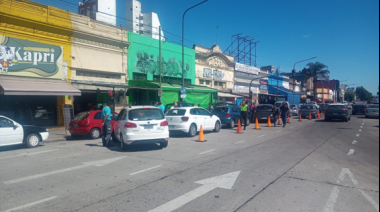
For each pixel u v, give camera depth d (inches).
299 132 664.4
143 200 210.7
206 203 204.2
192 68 1163.9
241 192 227.8
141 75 938.1
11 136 432.5
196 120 591.5
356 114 1659.7
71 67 722.8
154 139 410.3
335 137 574.2
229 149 426.6
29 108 685.3
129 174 284.5
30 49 642.8
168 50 1039.0
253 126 823.1
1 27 597.3
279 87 1927.9
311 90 2684.5
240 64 1508.4
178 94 993.5
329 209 192.2
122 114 445.7
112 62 832.3
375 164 327.0
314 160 347.6
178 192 228.4
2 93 547.5
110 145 469.4
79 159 360.5
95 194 224.7
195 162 336.8
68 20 719.1
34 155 392.8
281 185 245.8
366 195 220.4
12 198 216.4
